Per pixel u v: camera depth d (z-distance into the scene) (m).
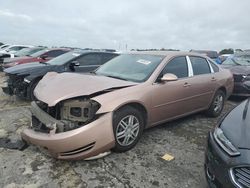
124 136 3.83
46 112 3.75
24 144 4.01
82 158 3.43
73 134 3.28
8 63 10.64
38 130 3.65
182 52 5.15
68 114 3.56
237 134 2.65
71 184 3.11
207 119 5.76
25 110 5.96
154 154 3.93
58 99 3.51
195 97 5.12
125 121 3.84
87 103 3.48
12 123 5.02
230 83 6.23
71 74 4.39
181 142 4.43
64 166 3.48
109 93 3.67
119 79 4.27
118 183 3.16
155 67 4.47
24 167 3.43
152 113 4.24
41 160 3.62
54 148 3.33
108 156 3.79
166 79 4.22
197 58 5.45
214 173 2.63
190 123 5.43
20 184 3.08
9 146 4.00
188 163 3.72
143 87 4.07
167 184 3.20
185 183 3.23
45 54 11.67
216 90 5.72
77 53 8.00
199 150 4.16
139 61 4.78
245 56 9.37
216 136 2.82
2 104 6.63
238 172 2.40
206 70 5.59
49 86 3.95
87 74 4.58
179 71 4.85
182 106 4.84
